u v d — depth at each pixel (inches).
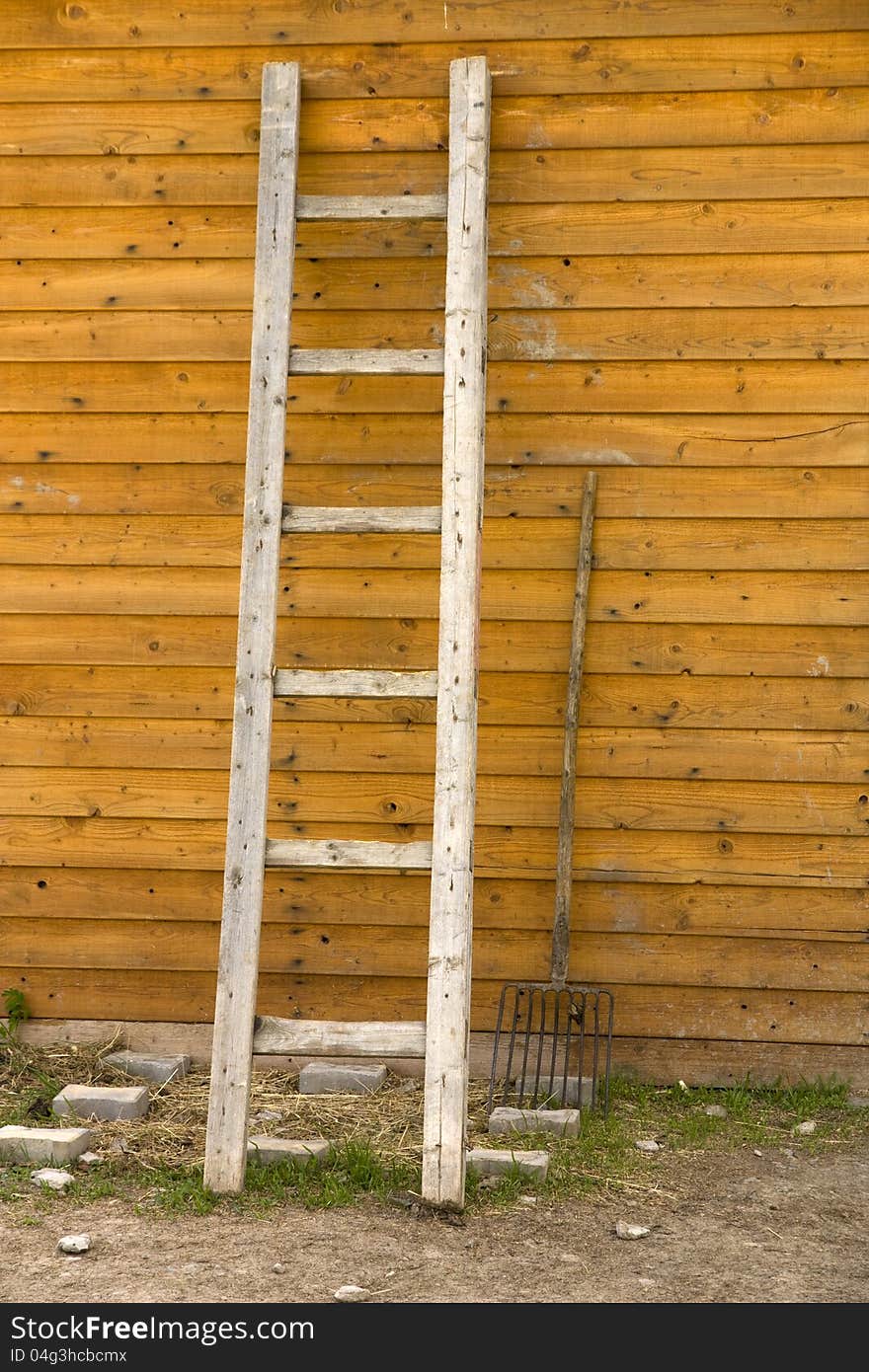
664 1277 121.9
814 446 172.9
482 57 159.2
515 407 175.6
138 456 179.8
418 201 159.6
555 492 175.8
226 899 147.0
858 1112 169.3
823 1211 139.6
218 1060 143.3
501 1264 123.9
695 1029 175.5
